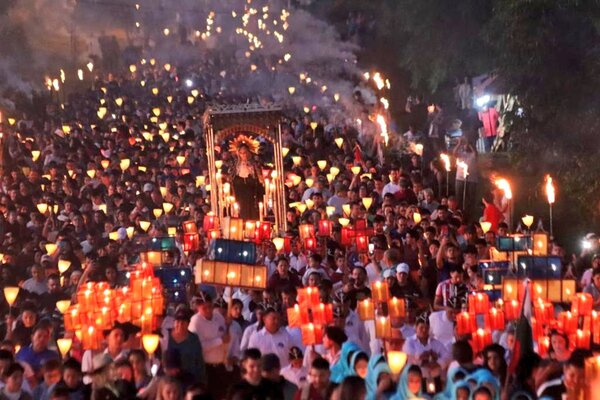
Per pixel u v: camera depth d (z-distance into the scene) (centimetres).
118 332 1803
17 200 3550
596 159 3300
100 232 3162
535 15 3228
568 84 3266
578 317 1900
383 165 4091
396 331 1919
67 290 2444
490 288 2177
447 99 5316
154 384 1596
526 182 3759
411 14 4669
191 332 1841
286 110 5403
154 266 2339
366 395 1497
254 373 1599
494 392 1606
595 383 1570
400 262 2447
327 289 2200
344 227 2770
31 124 5306
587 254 2773
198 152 4116
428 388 1680
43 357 1878
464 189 3472
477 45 4538
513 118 3434
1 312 2491
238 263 1992
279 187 3183
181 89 6106
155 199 3569
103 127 5153
